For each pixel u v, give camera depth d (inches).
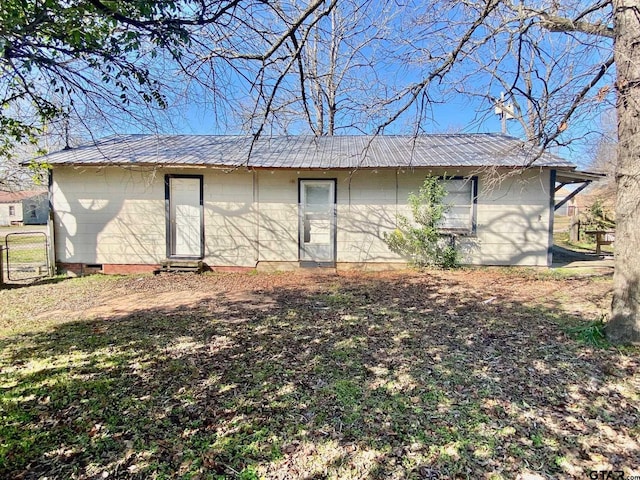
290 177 364.5
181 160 339.0
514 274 333.4
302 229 368.2
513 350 161.3
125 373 141.5
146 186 361.4
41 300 263.0
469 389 128.4
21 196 1146.0
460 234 360.2
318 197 367.9
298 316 217.3
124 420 110.1
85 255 363.6
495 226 358.0
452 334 183.3
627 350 154.6
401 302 247.1
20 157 330.6
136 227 363.6
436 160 340.5
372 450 96.7
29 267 409.4
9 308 241.6
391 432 104.4
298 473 88.6
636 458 93.0
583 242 601.0
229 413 114.3
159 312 229.0
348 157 361.4
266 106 179.3
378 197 364.2
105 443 99.1
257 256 370.3
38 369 144.9
